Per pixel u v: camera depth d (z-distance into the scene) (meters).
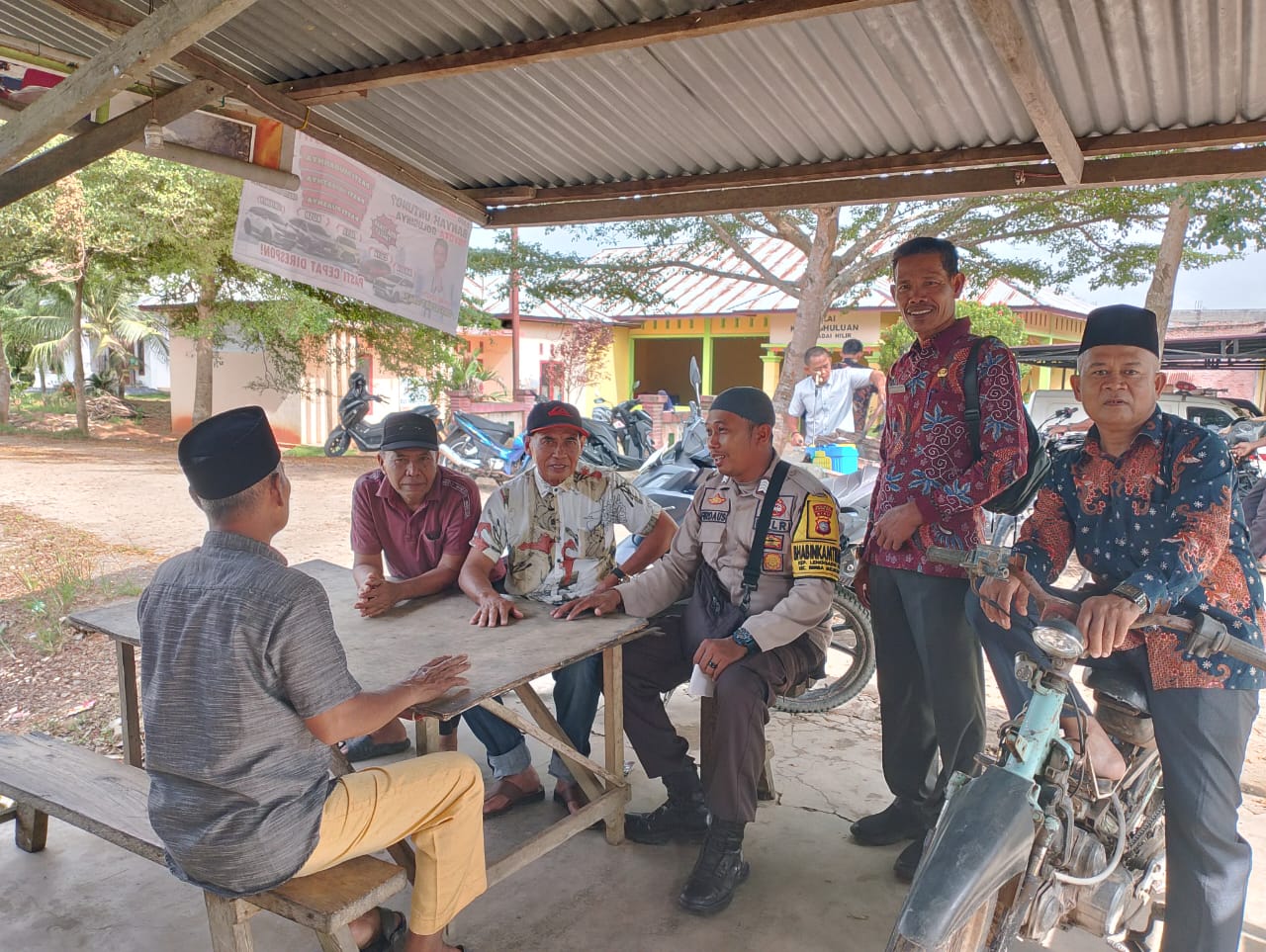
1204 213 8.45
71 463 13.95
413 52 3.20
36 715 4.43
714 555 3.16
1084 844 2.16
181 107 3.17
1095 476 2.41
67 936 2.75
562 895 2.97
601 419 11.77
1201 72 2.85
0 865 3.12
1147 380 2.28
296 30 3.08
